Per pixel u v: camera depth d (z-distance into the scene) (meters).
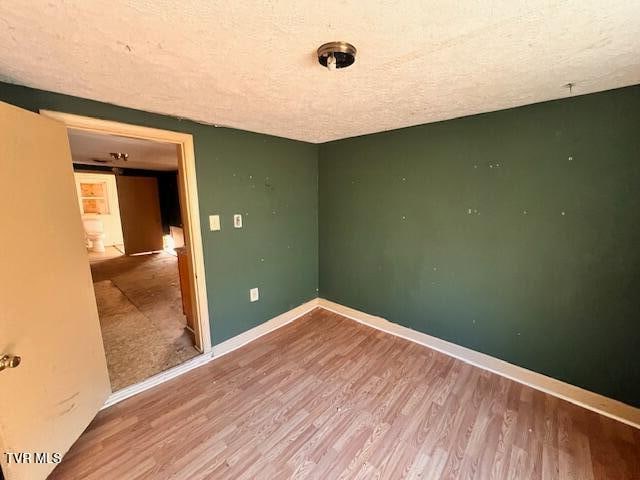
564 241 1.80
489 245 2.11
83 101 1.64
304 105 1.80
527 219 1.92
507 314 2.09
